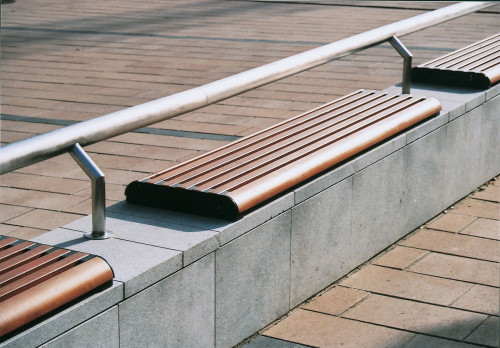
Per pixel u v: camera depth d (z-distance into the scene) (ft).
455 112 16.52
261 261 11.69
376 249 14.89
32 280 8.70
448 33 34.19
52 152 9.32
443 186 16.87
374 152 14.07
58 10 43.78
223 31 35.88
